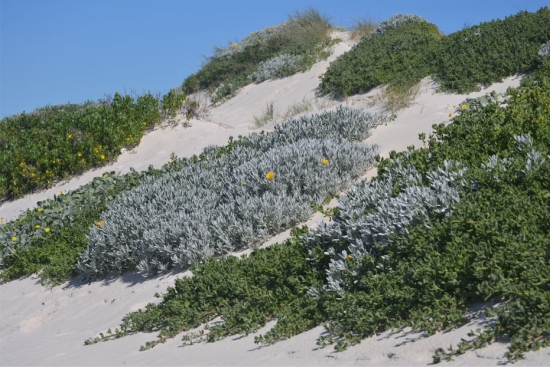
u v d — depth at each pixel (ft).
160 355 19.44
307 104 50.78
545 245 15.69
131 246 30.32
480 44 46.01
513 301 14.66
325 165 30.96
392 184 24.20
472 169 21.42
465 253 16.34
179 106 53.26
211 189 32.68
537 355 12.58
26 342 26.48
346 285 19.04
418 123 37.96
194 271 24.31
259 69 66.44
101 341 23.52
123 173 46.55
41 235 37.63
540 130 24.11
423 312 15.75
